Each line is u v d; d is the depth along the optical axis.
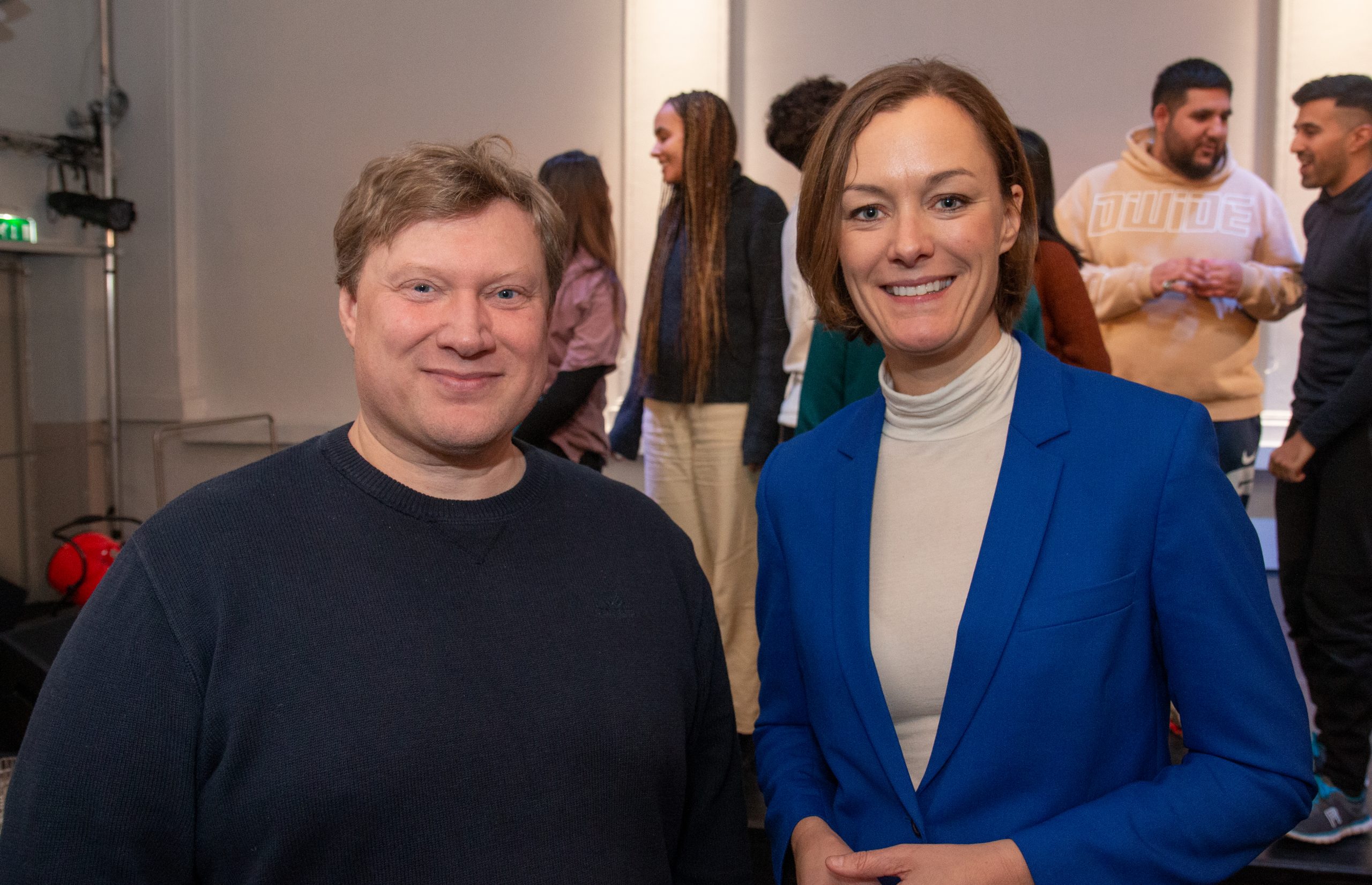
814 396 2.12
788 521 1.07
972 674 0.88
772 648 1.13
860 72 4.15
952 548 0.94
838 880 0.88
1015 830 0.87
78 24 4.65
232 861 0.79
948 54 4.08
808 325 2.33
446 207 0.84
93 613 0.81
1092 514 0.88
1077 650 0.86
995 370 0.98
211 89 4.71
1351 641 2.08
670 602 0.97
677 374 2.49
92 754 0.76
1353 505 2.07
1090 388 0.95
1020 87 4.06
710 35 4.08
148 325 4.79
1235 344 3.25
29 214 4.44
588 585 0.92
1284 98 3.76
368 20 4.52
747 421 2.43
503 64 4.39
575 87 4.32
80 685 0.78
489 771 0.82
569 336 2.44
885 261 0.92
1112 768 0.89
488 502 0.91
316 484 0.88
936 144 0.89
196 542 0.82
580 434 2.46
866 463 1.01
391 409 0.87
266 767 0.78
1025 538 0.89
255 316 4.76
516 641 0.86
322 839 0.78
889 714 0.93
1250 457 3.32
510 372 0.87
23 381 4.51
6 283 4.42
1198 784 0.85
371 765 0.78
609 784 0.87
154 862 0.78
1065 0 3.99
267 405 4.79
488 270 0.85
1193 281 3.16
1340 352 2.29
